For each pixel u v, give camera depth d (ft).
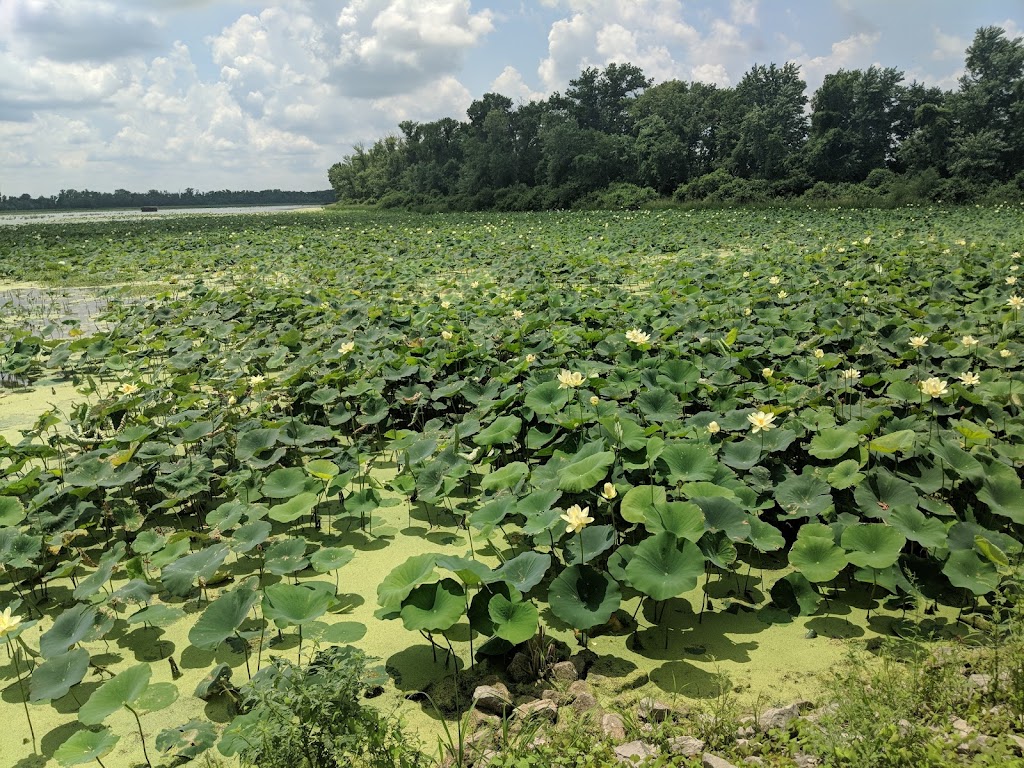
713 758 8.87
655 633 12.50
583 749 9.18
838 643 11.96
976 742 8.61
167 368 29.84
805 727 9.25
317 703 8.71
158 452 19.13
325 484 17.72
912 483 15.06
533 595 13.92
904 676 10.49
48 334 36.81
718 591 13.79
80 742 9.61
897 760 8.36
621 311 35.50
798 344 29.55
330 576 14.98
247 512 16.26
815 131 179.22
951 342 26.13
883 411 18.02
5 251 88.84
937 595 12.64
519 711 10.14
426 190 264.93
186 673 11.89
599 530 13.58
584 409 18.97
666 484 15.81
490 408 20.39
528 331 31.27
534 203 205.57
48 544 15.26
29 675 12.13
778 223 98.68
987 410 18.85
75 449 22.03
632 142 204.95
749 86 208.85
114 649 12.75
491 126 230.27
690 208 164.25
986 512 14.60
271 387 24.98
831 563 12.46
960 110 161.17
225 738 9.71
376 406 22.63
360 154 368.89
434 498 16.66
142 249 86.99
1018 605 10.59
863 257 52.65
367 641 12.62
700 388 22.09
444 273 60.13
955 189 149.18
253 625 13.20
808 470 15.61
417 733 10.08
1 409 27.09
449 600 11.43
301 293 46.19
